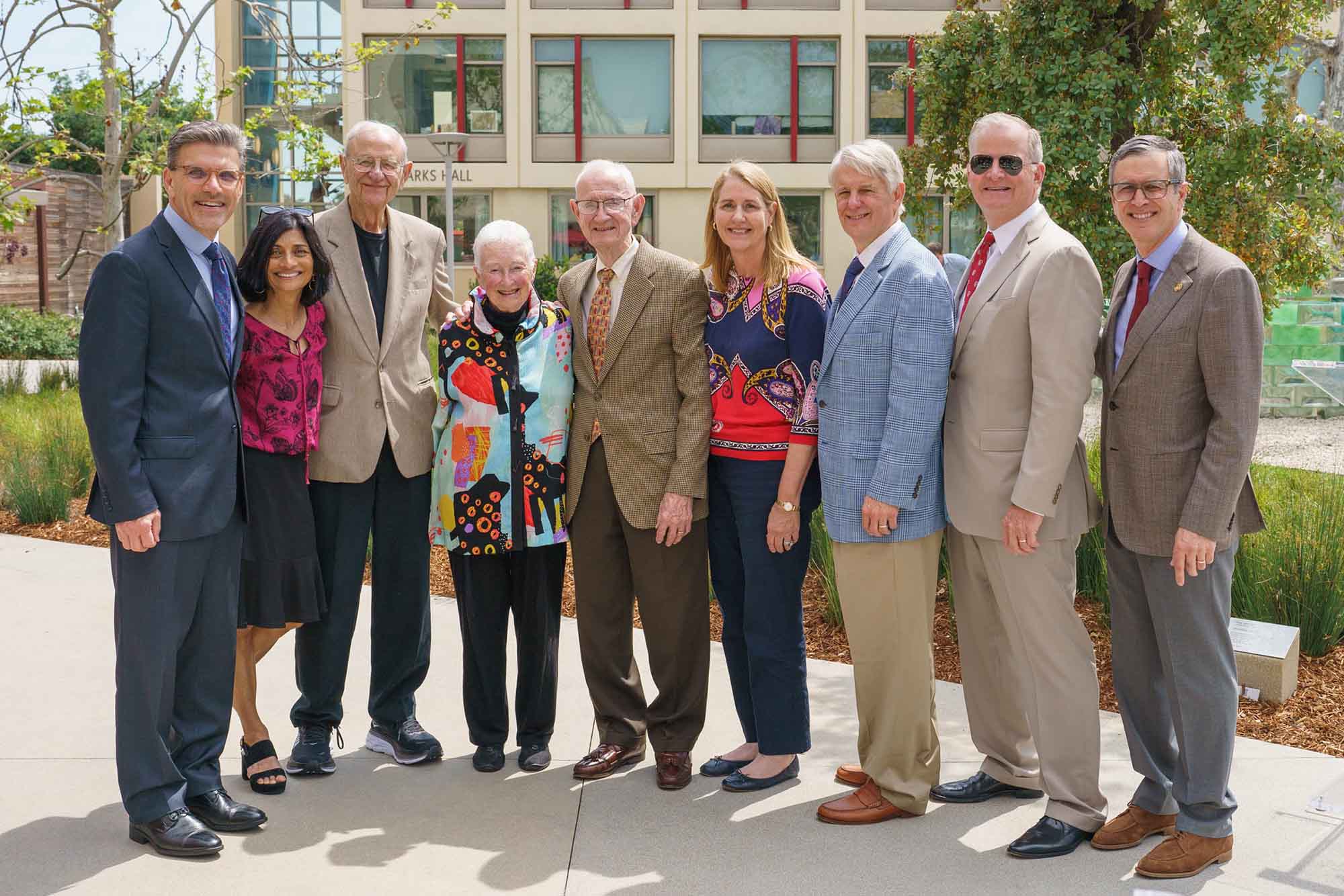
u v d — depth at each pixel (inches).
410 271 161.5
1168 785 135.5
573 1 975.6
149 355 133.8
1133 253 319.0
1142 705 135.5
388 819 145.0
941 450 140.4
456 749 169.9
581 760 161.9
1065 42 318.7
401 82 984.9
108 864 132.0
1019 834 138.8
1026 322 131.2
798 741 152.6
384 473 159.0
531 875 130.0
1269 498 241.8
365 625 232.1
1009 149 130.6
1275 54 322.0
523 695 162.4
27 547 297.0
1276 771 153.6
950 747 165.9
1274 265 345.7
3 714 179.9
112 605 242.7
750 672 153.6
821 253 999.6
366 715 183.2
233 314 140.6
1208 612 126.3
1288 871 127.7
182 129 135.4
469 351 156.3
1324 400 502.0
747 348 147.9
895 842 137.2
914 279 135.9
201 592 140.0
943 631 214.8
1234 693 128.0
